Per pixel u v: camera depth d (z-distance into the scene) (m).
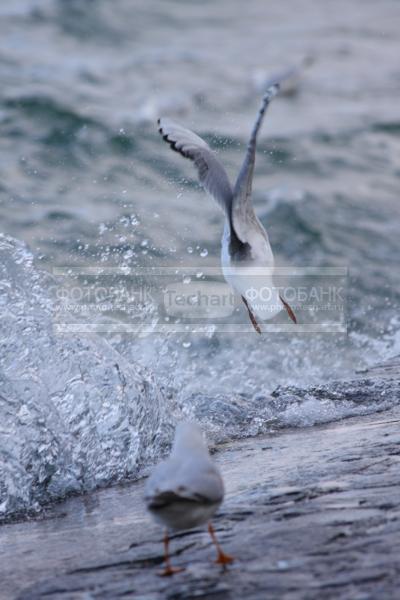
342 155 28.73
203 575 5.28
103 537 6.60
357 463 7.47
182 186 22.94
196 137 7.36
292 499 6.58
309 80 39.97
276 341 15.48
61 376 9.44
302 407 10.47
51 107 28.84
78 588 5.43
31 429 8.74
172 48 42.78
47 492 8.39
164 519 4.97
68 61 37.31
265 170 26.98
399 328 16.72
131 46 42.19
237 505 6.59
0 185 22.28
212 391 12.37
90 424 9.21
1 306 9.79
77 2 46.19
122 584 5.39
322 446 8.48
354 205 24.19
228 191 7.11
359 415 10.02
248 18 53.38
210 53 42.59
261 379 13.62
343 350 15.45
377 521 5.85
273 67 40.72
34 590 5.51
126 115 29.09
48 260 17.52
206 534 6.05
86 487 8.63
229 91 35.25
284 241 21.78
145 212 20.84
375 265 20.36
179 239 19.11
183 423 5.55
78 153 25.34
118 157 25.22
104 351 9.96
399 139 31.20
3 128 26.89
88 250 18.17
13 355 9.38
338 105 35.69
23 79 32.78
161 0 52.53
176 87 34.78
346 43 49.12
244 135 29.17
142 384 9.84
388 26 54.44
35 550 6.52
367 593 4.71
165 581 5.31
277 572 5.17
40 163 24.42
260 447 8.91
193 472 5.02
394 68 43.91
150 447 9.53
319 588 4.86
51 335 9.80
